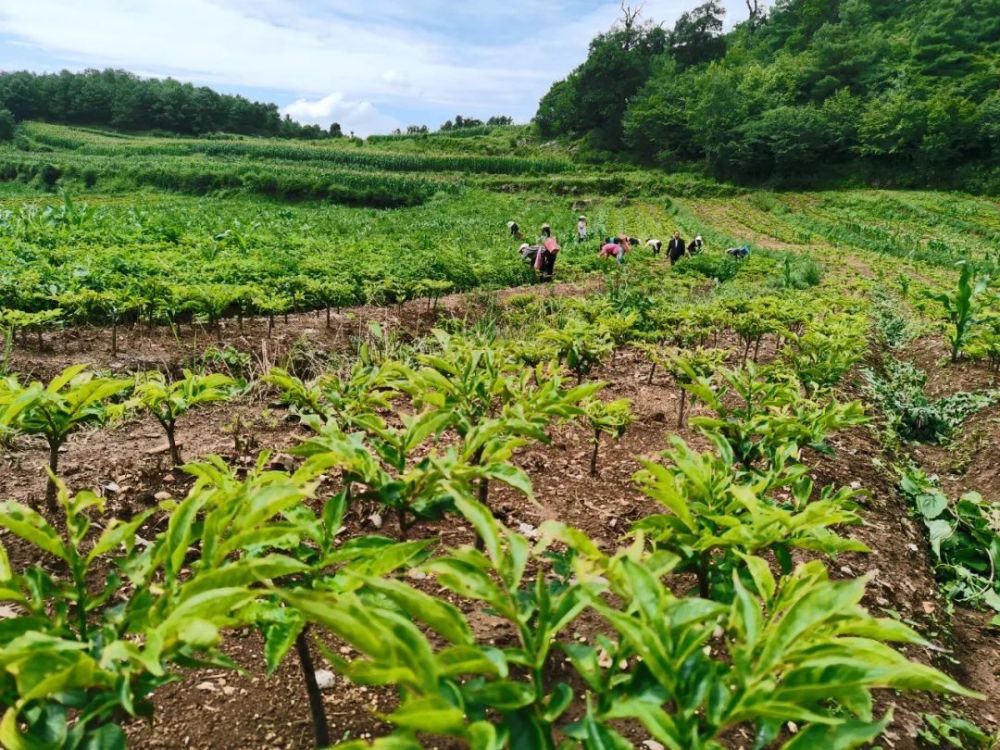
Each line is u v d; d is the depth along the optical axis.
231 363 6.50
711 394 3.53
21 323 5.84
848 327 7.91
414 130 140.88
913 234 42.31
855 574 3.66
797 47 106.06
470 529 3.51
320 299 9.45
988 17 89.06
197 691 2.26
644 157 85.25
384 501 2.08
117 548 3.05
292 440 4.59
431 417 2.45
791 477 2.88
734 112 74.69
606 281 16.09
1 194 53.66
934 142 61.81
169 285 7.94
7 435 3.93
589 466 4.61
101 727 1.26
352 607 1.12
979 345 8.71
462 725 1.06
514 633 2.69
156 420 4.81
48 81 123.38
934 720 2.75
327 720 2.18
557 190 66.69
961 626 3.75
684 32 115.12
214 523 1.56
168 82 139.25
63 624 1.50
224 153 85.12
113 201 42.47
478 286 14.20
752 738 2.38
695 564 2.24
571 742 1.27
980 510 4.76
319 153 81.31
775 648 1.32
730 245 35.12
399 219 37.56
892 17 101.69
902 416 7.20
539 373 3.61
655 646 1.28
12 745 1.13
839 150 69.12
